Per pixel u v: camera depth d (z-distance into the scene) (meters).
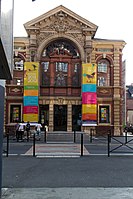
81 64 36.16
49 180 9.37
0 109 6.72
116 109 36.34
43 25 36.25
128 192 7.74
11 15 6.79
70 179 9.53
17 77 36.34
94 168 11.77
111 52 36.97
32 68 35.16
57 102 35.66
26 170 11.26
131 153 16.81
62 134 32.09
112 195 7.40
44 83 36.16
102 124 36.03
